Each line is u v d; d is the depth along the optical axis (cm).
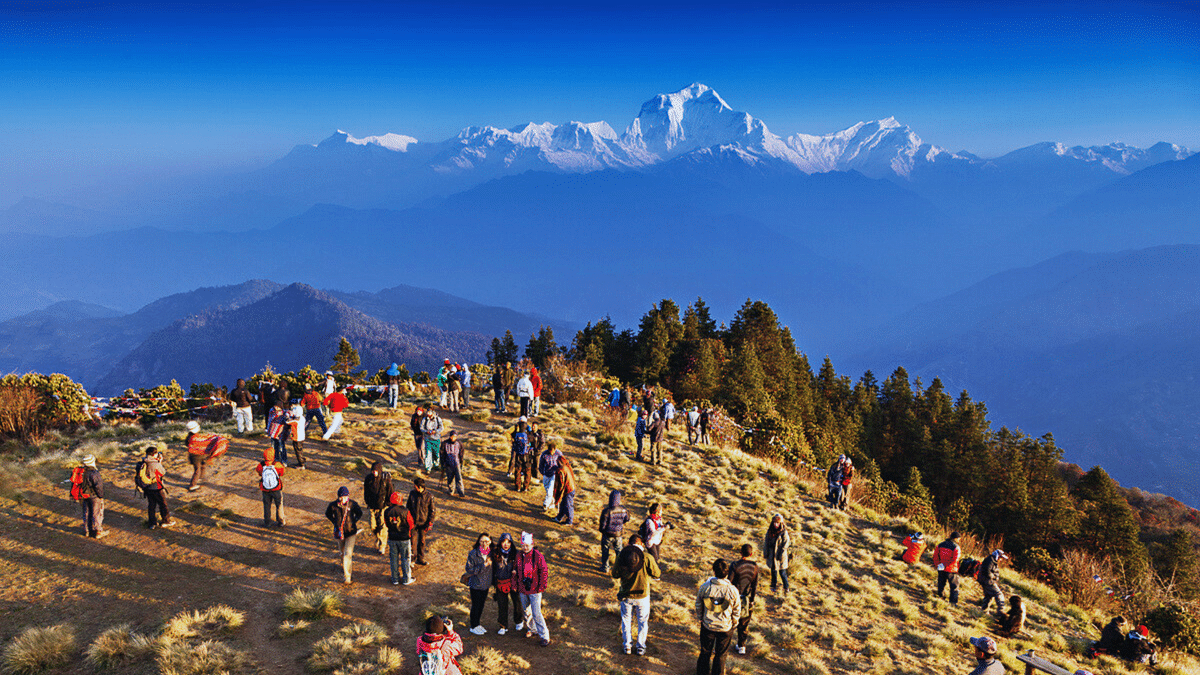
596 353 6103
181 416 2573
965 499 6600
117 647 968
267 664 967
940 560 1595
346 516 1197
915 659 1255
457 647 870
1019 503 6444
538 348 7156
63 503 1498
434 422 1814
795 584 1527
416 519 1247
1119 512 6022
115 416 2455
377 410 2566
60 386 2303
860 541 1961
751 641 1212
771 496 2233
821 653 1219
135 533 1369
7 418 2139
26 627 1030
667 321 6794
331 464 1852
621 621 1162
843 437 6881
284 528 1440
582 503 1775
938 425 8262
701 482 2219
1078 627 1677
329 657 978
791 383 6619
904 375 9125
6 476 1597
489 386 3250
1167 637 1797
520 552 1073
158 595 1148
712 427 3042
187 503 1526
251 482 1689
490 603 1237
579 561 1438
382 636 1045
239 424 2117
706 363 5800
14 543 1293
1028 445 7488
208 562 1273
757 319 7425
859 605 1473
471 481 1827
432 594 1217
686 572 1488
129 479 1664
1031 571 2273
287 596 1155
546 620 1180
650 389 2314
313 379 2894
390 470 1830
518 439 1781
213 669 928
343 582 1235
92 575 1198
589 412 2953
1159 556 6097
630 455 2367
